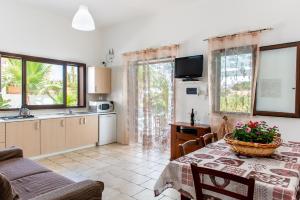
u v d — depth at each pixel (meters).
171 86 4.18
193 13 3.90
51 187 1.78
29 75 4.27
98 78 5.08
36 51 4.30
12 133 3.53
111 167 3.48
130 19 4.81
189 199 1.64
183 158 1.75
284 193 1.19
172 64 4.14
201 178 1.50
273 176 1.38
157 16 4.42
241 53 3.29
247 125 1.92
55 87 4.70
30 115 4.01
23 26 4.11
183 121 4.09
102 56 5.53
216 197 1.45
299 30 2.85
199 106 3.87
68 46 4.84
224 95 3.48
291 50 2.88
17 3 4.01
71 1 3.90
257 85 3.19
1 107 3.91
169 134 4.23
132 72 4.83
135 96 4.80
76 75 5.12
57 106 4.71
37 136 3.84
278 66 2.99
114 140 5.23
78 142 4.48
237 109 3.35
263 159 1.72
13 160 2.36
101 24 5.16
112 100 5.38
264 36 3.12
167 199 2.47
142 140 4.67
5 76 3.95
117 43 5.19
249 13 3.27
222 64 3.49
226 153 1.88
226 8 3.50
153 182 2.91
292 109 2.90
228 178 1.28
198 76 3.71
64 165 3.57
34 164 2.27
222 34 3.55
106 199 2.45
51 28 4.53
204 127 3.46
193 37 3.91
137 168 3.44
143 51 4.57
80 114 4.55
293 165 1.58
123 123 5.10
